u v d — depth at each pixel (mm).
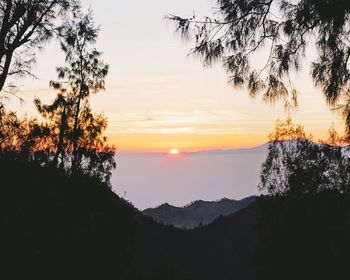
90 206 14414
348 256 17141
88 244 13422
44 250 10445
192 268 44500
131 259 19656
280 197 21062
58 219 11250
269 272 21312
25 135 12555
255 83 6051
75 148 24031
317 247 18219
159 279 32656
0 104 12562
